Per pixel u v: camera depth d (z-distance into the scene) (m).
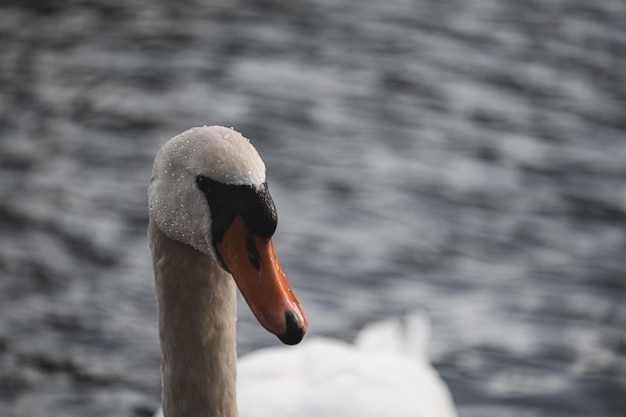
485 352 11.03
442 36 21.31
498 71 19.55
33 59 19.56
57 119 16.88
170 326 5.18
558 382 10.53
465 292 12.12
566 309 11.81
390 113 17.48
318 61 19.81
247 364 8.89
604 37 21.42
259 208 4.77
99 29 21.25
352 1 23.39
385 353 9.62
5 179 14.63
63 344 11.05
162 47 20.33
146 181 14.80
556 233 13.58
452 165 15.55
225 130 4.88
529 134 16.83
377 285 12.18
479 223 13.76
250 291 4.81
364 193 14.46
